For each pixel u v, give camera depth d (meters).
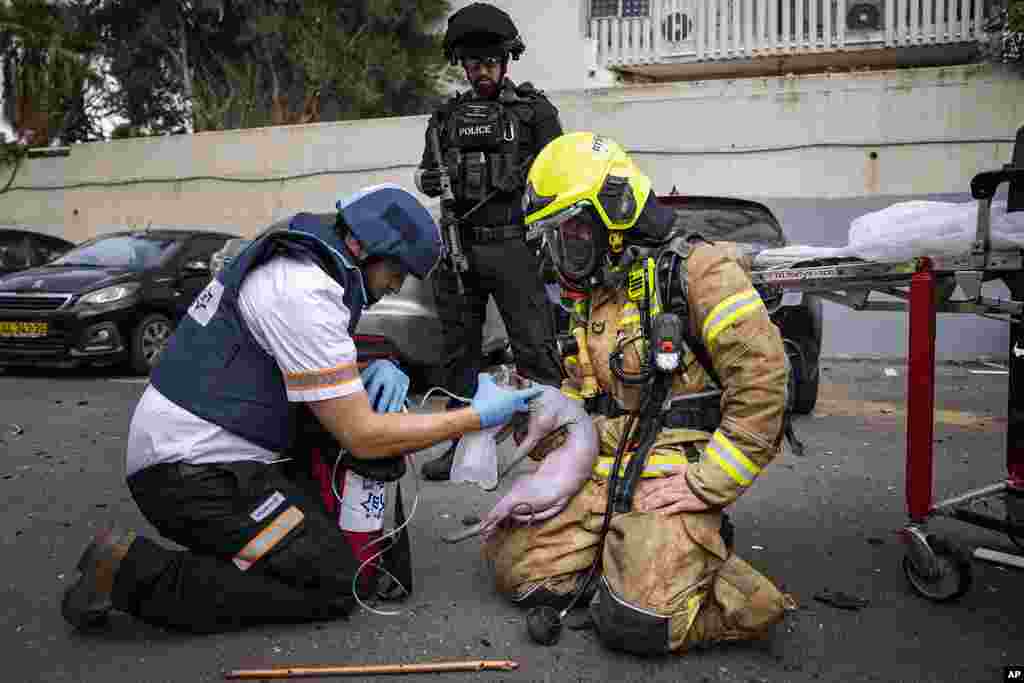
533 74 16.14
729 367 2.66
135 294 9.08
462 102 4.77
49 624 2.95
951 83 10.44
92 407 7.25
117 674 2.59
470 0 17.86
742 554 3.62
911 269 3.00
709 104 11.30
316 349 2.62
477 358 4.89
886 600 3.14
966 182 10.50
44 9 17.38
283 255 2.69
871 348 10.64
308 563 2.82
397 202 2.79
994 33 10.72
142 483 2.76
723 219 6.88
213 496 2.73
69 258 9.91
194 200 14.77
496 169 4.59
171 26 19.20
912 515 3.10
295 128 13.92
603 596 2.67
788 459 5.38
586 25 15.88
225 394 2.71
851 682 2.56
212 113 17.47
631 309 2.85
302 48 17.30
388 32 18.39
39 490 4.67
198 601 2.75
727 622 2.65
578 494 2.95
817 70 15.11
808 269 3.22
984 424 6.53
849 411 7.17
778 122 11.06
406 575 3.14
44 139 16.92
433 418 2.76
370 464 2.85
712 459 2.66
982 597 3.17
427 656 2.70
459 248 4.67
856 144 10.80
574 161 2.75
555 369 4.64
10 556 3.65
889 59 14.45
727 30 14.71
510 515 2.90
